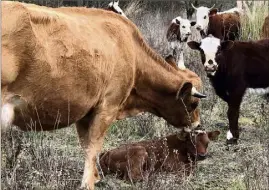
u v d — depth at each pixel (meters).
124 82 8.12
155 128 9.93
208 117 10.82
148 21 16.80
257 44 10.57
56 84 7.32
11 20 7.02
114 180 8.43
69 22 7.48
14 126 7.95
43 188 7.70
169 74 8.60
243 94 10.44
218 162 9.18
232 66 10.39
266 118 10.48
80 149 9.05
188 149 8.73
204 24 16.41
